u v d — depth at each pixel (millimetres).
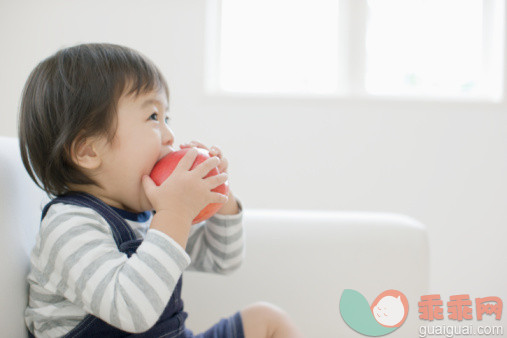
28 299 708
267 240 1046
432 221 1868
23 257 708
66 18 1787
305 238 1048
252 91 1998
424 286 1028
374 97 1861
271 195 1871
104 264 613
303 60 2010
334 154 1866
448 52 2004
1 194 683
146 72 740
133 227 769
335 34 1992
